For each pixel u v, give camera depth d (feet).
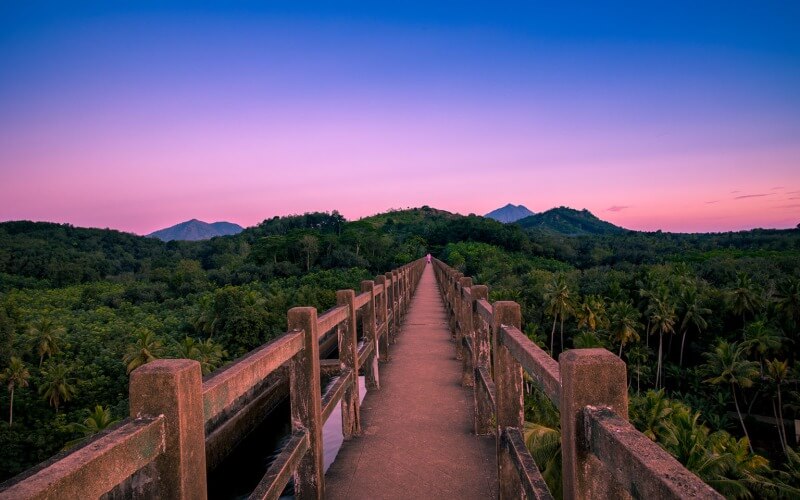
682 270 190.08
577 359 5.16
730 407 137.49
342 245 312.09
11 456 98.02
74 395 116.78
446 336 33.50
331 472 12.88
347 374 15.05
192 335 159.84
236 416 30.17
